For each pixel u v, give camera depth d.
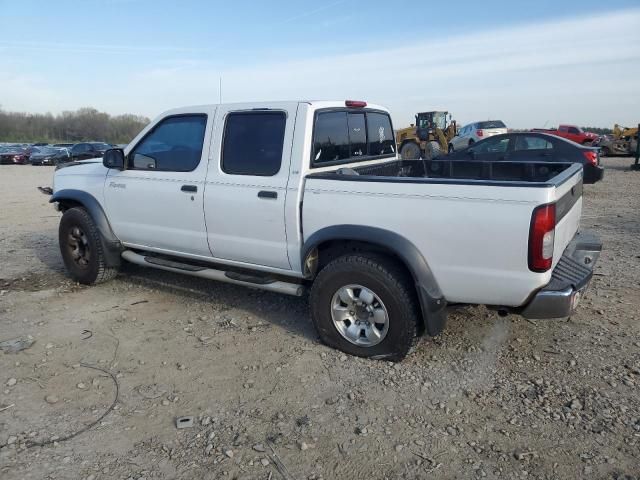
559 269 3.51
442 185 3.34
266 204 4.07
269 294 5.26
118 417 3.18
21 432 3.03
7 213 11.00
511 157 12.05
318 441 2.91
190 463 2.76
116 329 4.48
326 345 4.06
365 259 3.67
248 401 3.33
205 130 4.47
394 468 2.69
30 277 5.95
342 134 4.48
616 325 4.34
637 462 2.69
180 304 5.05
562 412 3.13
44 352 4.05
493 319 4.49
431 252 3.43
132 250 5.42
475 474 2.64
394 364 3.77
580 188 4.30
